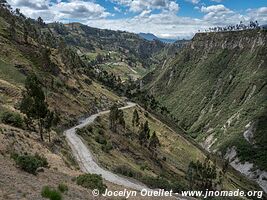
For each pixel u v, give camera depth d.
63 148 73.31
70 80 154.12
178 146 157.38
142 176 73.50
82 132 101.56
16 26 179.75
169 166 121.62
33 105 63.50
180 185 74.81
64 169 44.25
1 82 95.44
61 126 101.19
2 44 131.62
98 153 83.44
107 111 151.88
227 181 144.62
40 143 57.78
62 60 172.00
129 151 109.56
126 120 152.38
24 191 22.33
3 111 69.12
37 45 161.88
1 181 23.34
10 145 41.81
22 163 30.64
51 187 26.53
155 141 130.88
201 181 108.19
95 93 167.88
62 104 120.00
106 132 117.25
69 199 24.92
